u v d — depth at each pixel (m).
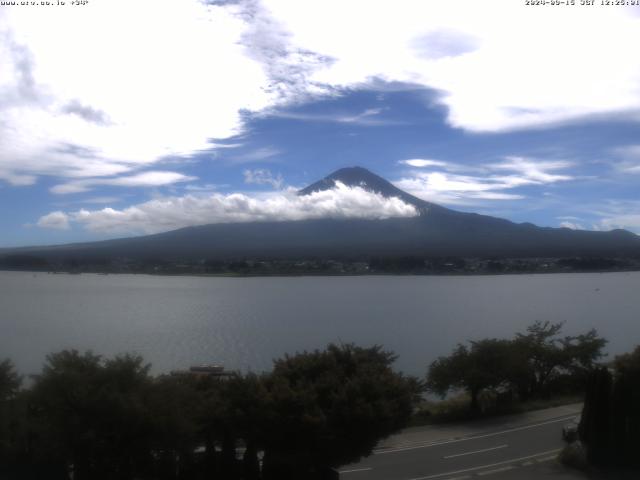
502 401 35.44
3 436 17.55
